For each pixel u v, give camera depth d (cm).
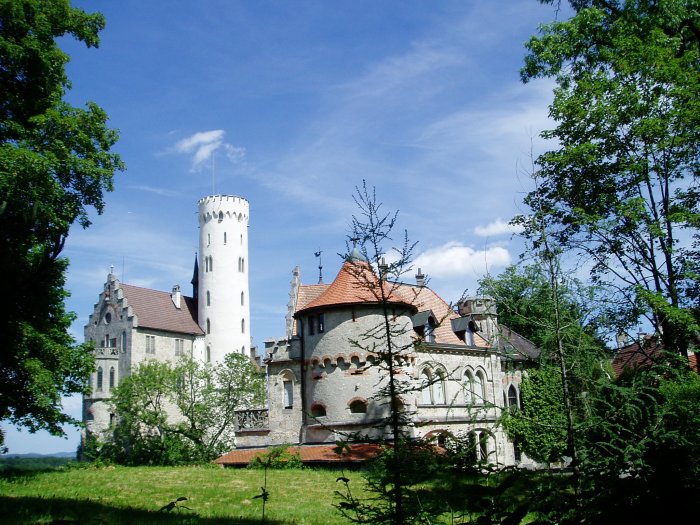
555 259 1338
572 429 1145
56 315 3119
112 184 3130
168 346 7981
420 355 3956
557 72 3062
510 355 1428
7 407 2725
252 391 5931
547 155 3002
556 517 642
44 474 2750
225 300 8350
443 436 884
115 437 6056
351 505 813
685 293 2702
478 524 649
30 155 2591
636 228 2744
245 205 8719
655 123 2662
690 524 570
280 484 2355
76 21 3145
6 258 880
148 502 1830
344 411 3622
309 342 3872
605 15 2881
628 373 1537
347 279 3869
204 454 5762
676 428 1127
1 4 2695
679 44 2747
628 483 608
